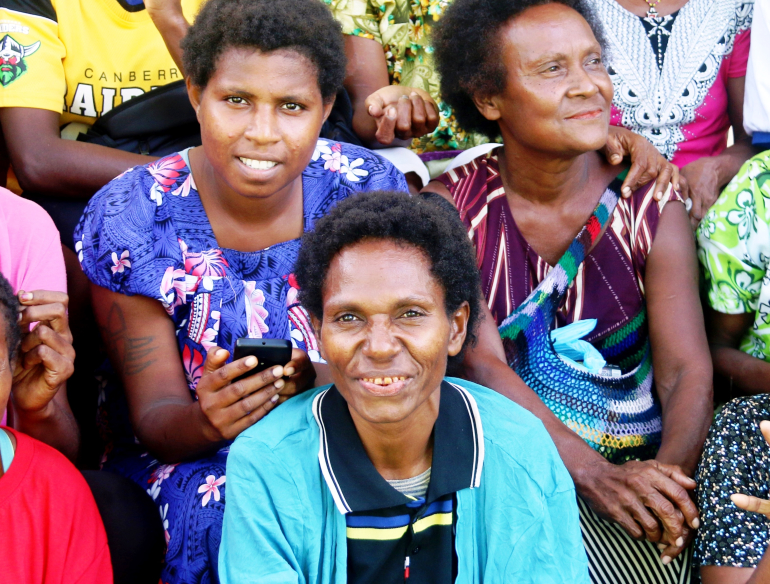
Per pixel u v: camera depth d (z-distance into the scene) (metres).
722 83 3.13
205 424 2.08
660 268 2.58
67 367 2.06
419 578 1.83
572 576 1.82
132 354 2.34
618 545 2.23
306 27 2.14
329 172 2.54
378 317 1.70
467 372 2.47
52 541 1.86
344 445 1.83
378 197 1.82
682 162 3.14
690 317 2.53
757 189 2.51
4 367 1.87
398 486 1.88
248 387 2.00
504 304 2.61
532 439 1.88
